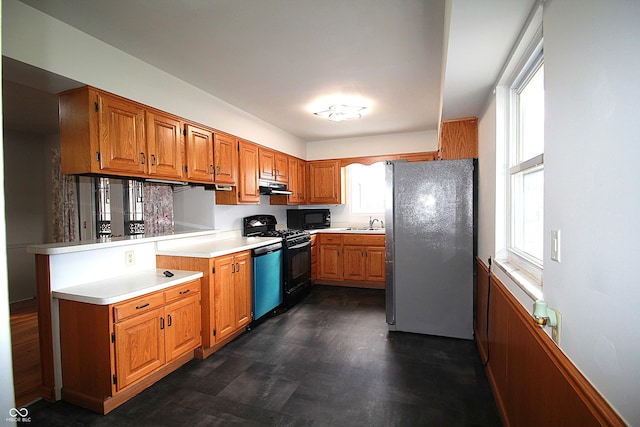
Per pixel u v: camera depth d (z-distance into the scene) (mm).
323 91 3105
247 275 3105
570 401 949
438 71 2668
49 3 1739
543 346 1181
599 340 803
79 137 2100
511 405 1662
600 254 803
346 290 4652
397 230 3047
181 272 2562
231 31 2045
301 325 3281
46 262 2006
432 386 2162
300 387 2154
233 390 2121
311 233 4727
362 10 1832
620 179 719
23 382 2199
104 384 1890
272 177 4227
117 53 2246
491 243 2268
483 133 2570
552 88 1104
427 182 2959
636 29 667
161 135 2562
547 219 1150
